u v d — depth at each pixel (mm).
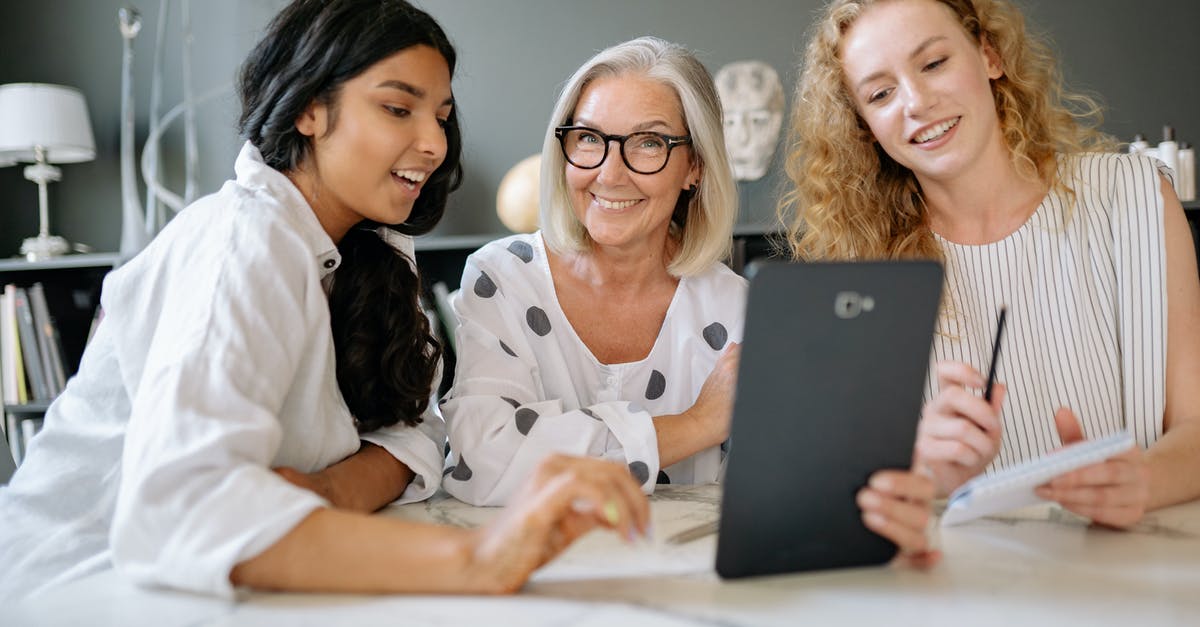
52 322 3357
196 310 866
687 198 1586
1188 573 771
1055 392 1377
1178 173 2717
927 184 1434
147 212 3686
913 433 782
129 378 993
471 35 3480
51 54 3756
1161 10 3037
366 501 1072
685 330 1514
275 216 945
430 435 1287
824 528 778
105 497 1050
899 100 1320
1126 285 1346
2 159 3514
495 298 1484
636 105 1407
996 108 1405
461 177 1244
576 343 1504
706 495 1189
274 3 3584
